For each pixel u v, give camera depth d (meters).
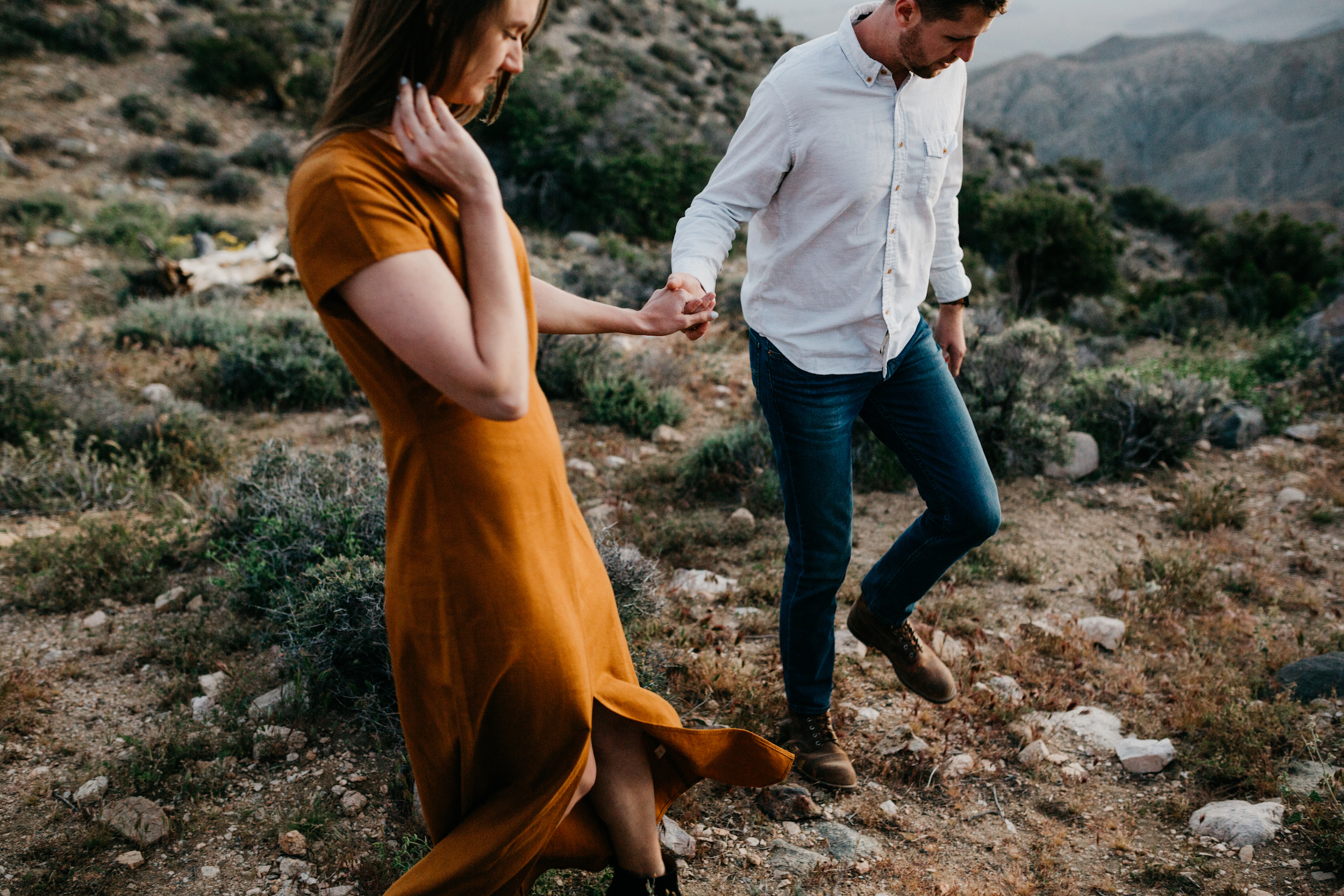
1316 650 3.23
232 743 2.63
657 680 2.84
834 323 2.13
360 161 1.08
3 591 3.69
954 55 1.86
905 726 2.79
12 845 2.28
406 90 1.09
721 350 8.48
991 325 6.05
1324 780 2.38
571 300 1.71
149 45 20.42
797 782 2.52
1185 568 3.84
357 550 3.22
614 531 4.17
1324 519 4.46
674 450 5.68
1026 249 11.50
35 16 18.89
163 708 2.91
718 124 27.84
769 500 4.68
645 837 1.61
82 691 3.00
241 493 4.16
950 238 2.45
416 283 1.05
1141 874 2.19
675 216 17.92
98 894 2.12
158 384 6.56
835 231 2.06
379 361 1.17
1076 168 43.19
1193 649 3.28
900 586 2.44
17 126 15.30
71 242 11.10
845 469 2.25
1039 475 5.21
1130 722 2.88
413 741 1.39
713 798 2.47
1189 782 2.57
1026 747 2.71
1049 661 3.27
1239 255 12.96
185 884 2.15
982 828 2.39
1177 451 5.38
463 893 1.36
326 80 19.97
